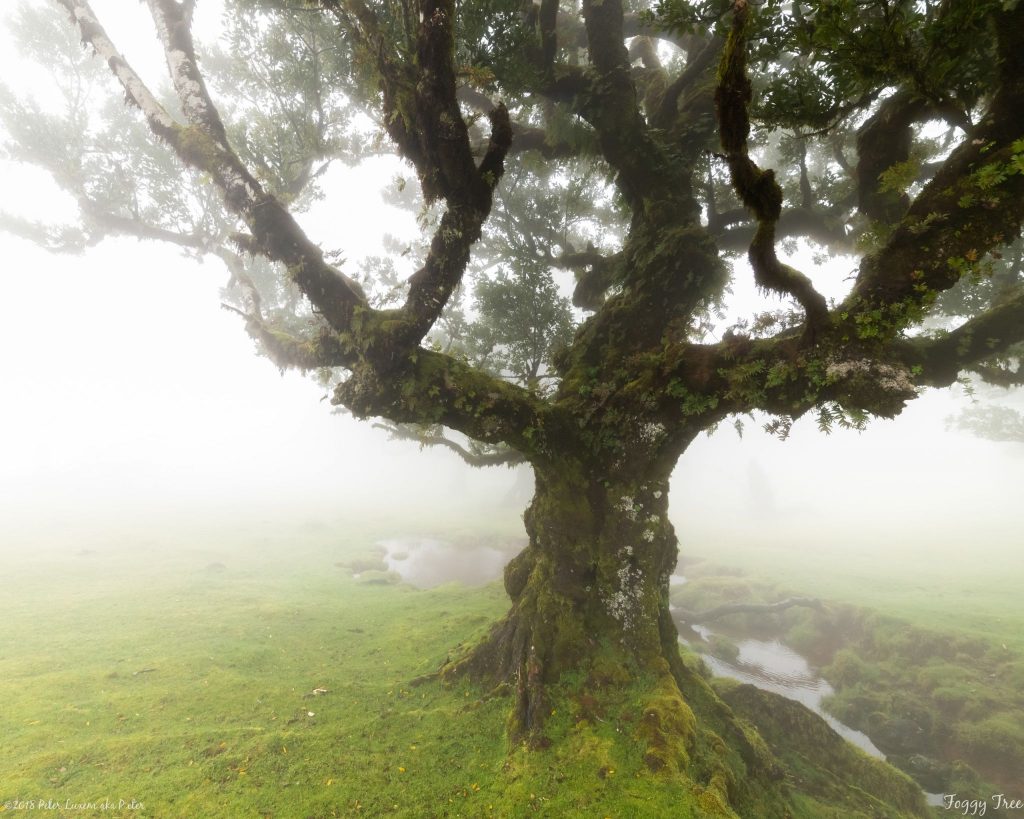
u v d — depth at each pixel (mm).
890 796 8312
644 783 5902
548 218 12875
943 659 13055
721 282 8328
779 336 6555
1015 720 10289
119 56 7348
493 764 6668
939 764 10055
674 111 9305
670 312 8539
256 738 7059
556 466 8336
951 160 4879
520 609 8500
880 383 5082
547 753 6562
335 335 7484
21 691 8430
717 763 6566
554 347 12352
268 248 6996
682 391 7145
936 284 4859
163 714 7809
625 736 6672
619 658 7766
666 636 8617
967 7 3850
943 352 6043
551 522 8438
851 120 9016
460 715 7691
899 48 4094
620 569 8133
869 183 6410
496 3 7152
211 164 6801
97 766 6492
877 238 5477
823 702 12781
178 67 7125
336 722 7660
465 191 5941
